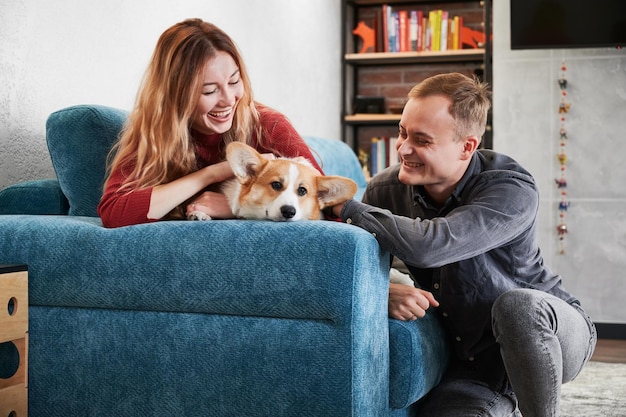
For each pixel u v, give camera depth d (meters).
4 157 2.26
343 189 1.72
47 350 1.74
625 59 4.63
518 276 1.86
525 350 1.65
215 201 1.79
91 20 2.66
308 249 1.54
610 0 4.57
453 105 1.74
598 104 4.66
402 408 1.72
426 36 5.31
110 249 1.68
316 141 3.56
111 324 1.69
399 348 1.66
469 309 1.81
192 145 1.92
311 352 1.54
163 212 1.75
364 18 5.71
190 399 1.63
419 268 1.91
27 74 2.35
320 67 5.03
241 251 1.59
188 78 1.85
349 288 1.52
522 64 4.77
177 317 1.65
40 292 1.73
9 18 2.27
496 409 1.80
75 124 2.11
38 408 1.76
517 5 4.66
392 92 5.66
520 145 4.77
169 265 1.63
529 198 1.77
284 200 1.67
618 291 4.62
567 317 1.74
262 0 4.07
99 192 2.11
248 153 1.72
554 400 1.67
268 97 4.16
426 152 1.76
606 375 3.38
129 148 1.91
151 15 3.05
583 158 4.68
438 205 1.89
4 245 1.76
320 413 1.54
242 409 1.59
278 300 1.56
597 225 4.66
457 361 1.95
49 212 2.18
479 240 1.68
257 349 1.58
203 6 3.45
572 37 4.62
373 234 1.64
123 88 2.87
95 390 1.71
